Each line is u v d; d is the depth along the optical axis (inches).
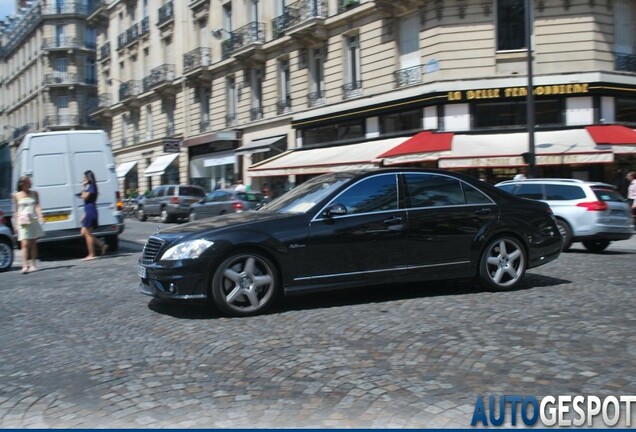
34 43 2496.3
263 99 1169.4
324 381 175.0
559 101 805.2
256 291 256.4
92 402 165.2
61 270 444.1
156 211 1106.7
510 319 239.8
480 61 808.9
